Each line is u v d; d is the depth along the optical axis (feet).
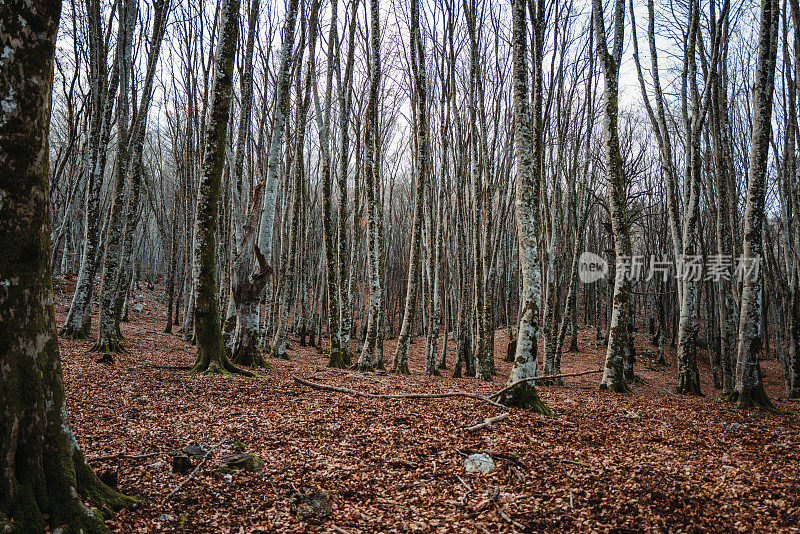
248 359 37.78
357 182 66.59
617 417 26.63
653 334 102.89
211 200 30.45
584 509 13.20
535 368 27.07
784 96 45.85
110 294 41.19
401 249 107.76
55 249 61.57
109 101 44.86
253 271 40.47
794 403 39.73
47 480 9.93
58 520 9.75
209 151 30.09
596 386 48.39
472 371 56.54
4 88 9.19
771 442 21.94
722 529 11.97
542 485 15.02
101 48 45.06
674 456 18.53
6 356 9.41
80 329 46.73
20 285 9.62
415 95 60.70
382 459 17.26
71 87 48.60
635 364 78.13
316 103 48.42
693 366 44.80
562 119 62.75
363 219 72.08
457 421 22.76
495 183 62.95
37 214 9.82
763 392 33.83
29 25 9.44
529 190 27.22
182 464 14.65
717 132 44.98
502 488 14.84
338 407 24.59
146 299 106.73
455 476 15.88
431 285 54.60
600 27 39.91
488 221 51.34
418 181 46.09
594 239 96.73
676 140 76.74
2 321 9.38
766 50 32.60
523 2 27.35
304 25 51.60
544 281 58.29
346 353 50.26
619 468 16.47
